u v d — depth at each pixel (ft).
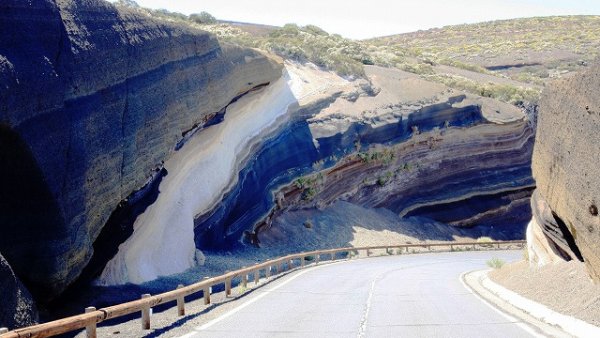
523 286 57.00
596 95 39.81
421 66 251.39
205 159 95.50
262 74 131.23
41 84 43.98
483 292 63.72
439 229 177.58
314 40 227.81
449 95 187.32
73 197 47.78
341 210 157.48
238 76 115.03
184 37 85.40
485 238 178.19
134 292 58.34
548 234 59.16
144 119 65.98
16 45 43.45
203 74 92.22
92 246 52.65
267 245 122.83
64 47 49.80
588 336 34.40
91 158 51.67
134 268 64.18
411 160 175.94
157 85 71.51
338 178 158.10
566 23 474.49
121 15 65.10
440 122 180.14
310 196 147.02
